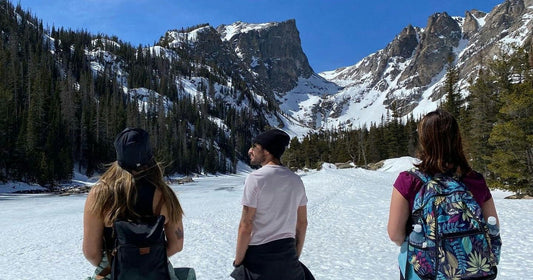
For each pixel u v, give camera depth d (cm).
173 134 10350
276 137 287
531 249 687
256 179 269
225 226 1221
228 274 631
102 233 196
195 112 14012
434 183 198
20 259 861
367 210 1409
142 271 182
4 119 4897
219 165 11188
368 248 789
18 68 8400
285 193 275
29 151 4906
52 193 4234
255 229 273
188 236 1030
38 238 1171
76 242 1079
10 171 4781
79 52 13650
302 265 310
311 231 1025
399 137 7594
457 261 183
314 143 10581
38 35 13075
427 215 193
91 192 196
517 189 2250
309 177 3784
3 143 4719
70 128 6512
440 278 186
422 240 192
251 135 16550
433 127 206
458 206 190
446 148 204
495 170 2341
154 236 184
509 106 2197
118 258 184
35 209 2375
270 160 290
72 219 1695
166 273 189
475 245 185
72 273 718
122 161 196
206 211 1711
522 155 2241
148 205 196
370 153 8269
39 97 6338
